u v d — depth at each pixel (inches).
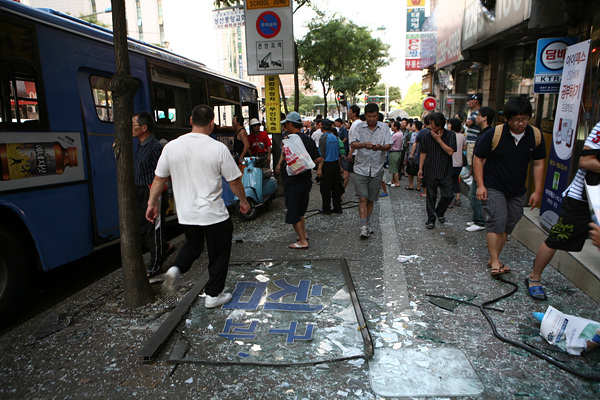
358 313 142.4
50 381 113.3
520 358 118.6
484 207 175.8
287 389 107.4
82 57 183.9
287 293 162.2
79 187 181.9
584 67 181.6
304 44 876.0
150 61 239.0
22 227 162.1
